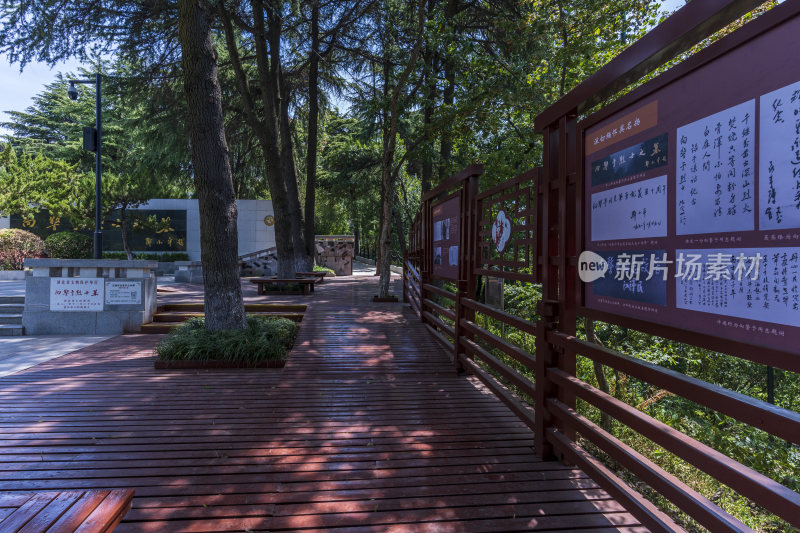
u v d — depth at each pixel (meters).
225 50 15.98
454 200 6.57
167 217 23.23
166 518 2.54
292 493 2.82
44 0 9.06
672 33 2.12
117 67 13.83
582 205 3.04
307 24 14.92
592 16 6.68
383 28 12.91
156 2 10.32
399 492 2.84
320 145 24.02
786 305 1.63
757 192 1.76
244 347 5.88
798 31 1.59
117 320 8.19
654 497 3.51
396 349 6.69
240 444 3.56
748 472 1.71
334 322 8.27
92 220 19.73
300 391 4.98
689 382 2.01
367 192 22.89
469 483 2.96
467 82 8.68
